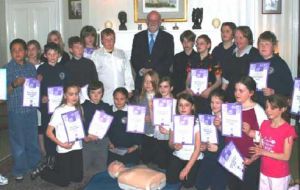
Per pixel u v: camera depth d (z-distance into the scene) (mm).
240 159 2967
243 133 3059
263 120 2912
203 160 3338
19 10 6973
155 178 3076
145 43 4434
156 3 6426
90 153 3812
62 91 3664
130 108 3689
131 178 3076
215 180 3271
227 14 6336
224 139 3207
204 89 3936
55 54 3812
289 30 6195
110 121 3592
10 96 3494
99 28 6660
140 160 4086
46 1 6816
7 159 4297
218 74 3973
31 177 3693
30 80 3498
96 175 3457
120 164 3408
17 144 3576
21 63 3553
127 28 6570
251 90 3012
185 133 3318
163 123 3627
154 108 3633
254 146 2957
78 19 6664
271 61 3414
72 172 3578
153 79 3846
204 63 4094
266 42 3363
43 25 6887
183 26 6410
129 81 4336
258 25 6242
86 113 3723
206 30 6051
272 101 2678
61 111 3465
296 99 3145
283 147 2689
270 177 2760
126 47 6227
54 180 3549
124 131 3801
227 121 3023
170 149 3836
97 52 4234
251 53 3664
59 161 3535
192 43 4289
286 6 6160
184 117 3322
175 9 6395
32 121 3656
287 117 3248
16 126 3537
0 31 6840
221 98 3191
